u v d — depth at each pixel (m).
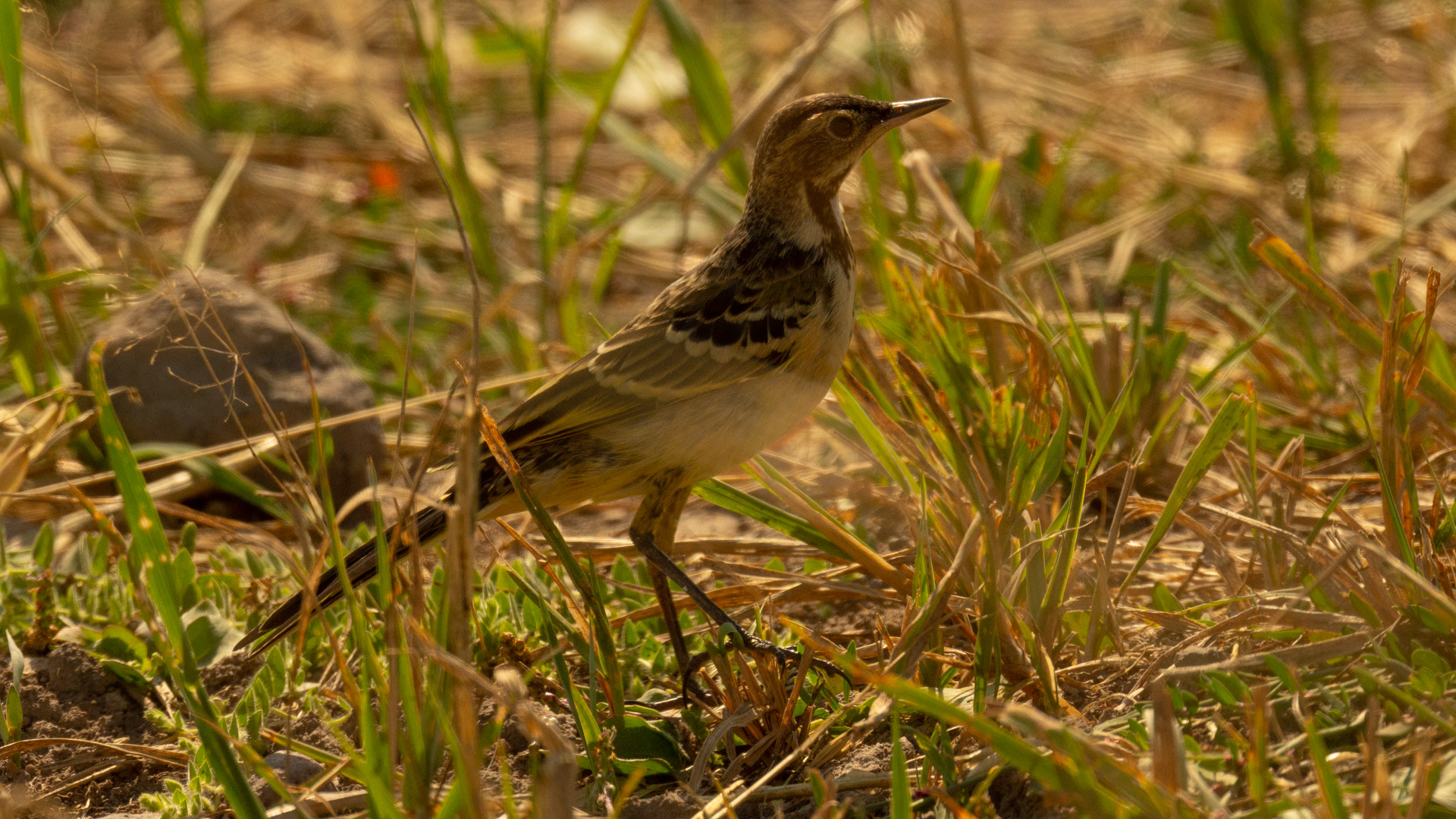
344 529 11.59
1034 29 21.98
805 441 12.07
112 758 7.86
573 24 22.02
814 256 8.89
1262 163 16.77
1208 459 8.03
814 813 6.58
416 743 6.16
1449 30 19.50
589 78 18.83
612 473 8.56
